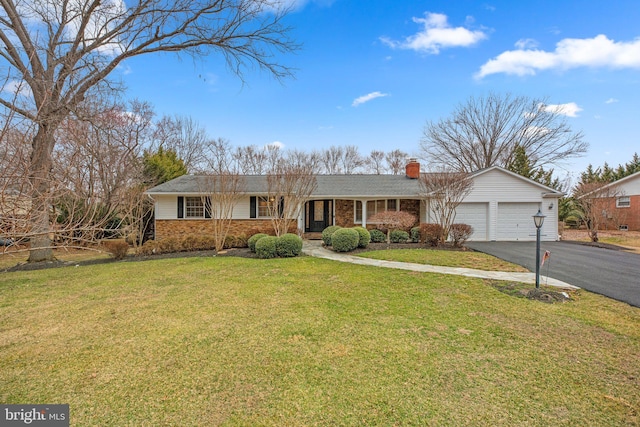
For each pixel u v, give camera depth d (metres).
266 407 2.72
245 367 3.40
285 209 12.46
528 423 2.51
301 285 6.77
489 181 14.67
